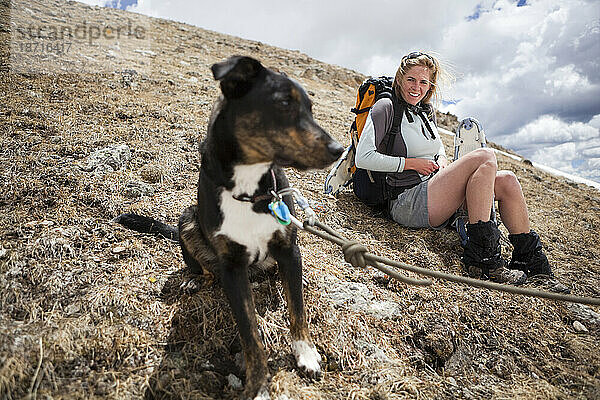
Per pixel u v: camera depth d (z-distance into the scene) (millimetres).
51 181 1836
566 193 3637
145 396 1034
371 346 1282
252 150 1115
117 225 1648
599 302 1031
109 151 2145
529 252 1742
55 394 983
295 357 1199
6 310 1188
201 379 1103
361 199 2109
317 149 1063
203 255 1361
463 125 2055
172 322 1263
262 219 1191
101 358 1104
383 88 1934
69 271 1359
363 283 1551
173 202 1899
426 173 1860
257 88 1083
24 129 2275
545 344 1410
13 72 3109
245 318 1129
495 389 1219
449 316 1451
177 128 2701
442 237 1912
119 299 1278
